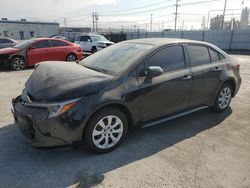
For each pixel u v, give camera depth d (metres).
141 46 4.02
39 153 3.41
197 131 4.23
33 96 3.22
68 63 4.30
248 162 3.31
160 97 3.83
